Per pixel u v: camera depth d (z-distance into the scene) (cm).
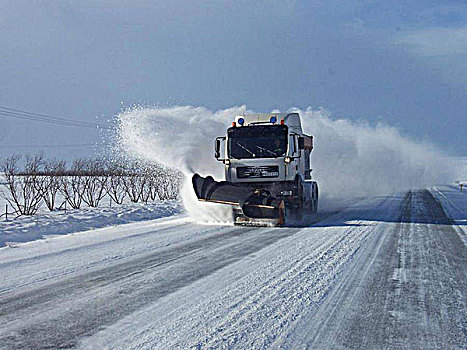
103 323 495
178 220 1479
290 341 447
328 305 561
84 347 431
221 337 453
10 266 775
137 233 1169
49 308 547
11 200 1991
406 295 609
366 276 707
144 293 607
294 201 1408
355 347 436
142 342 441
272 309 542
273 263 791
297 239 1058
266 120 1648
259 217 1328
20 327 484
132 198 2300
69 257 852
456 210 1834
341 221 1429
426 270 756
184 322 496
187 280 675
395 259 841
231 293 606
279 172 1414
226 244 994
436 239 1079
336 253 884
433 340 456
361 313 534
